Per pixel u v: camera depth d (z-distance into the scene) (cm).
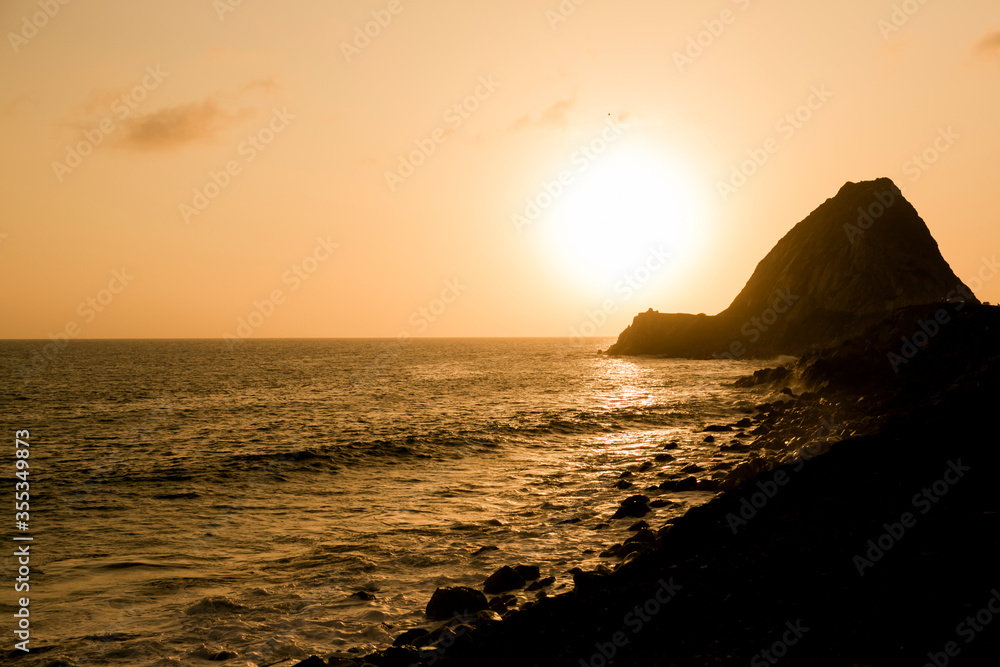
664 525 1561
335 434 3575
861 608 837
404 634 1045
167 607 1206
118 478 2439
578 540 1602
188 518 1869
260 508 1989
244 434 3628
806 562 1027
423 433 3541
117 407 5197
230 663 987
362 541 1623
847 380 3681
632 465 2655
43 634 1089
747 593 940
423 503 2048
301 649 1028
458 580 1340
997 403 1877
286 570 1410
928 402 2322
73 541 1634
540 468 2639
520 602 1169
